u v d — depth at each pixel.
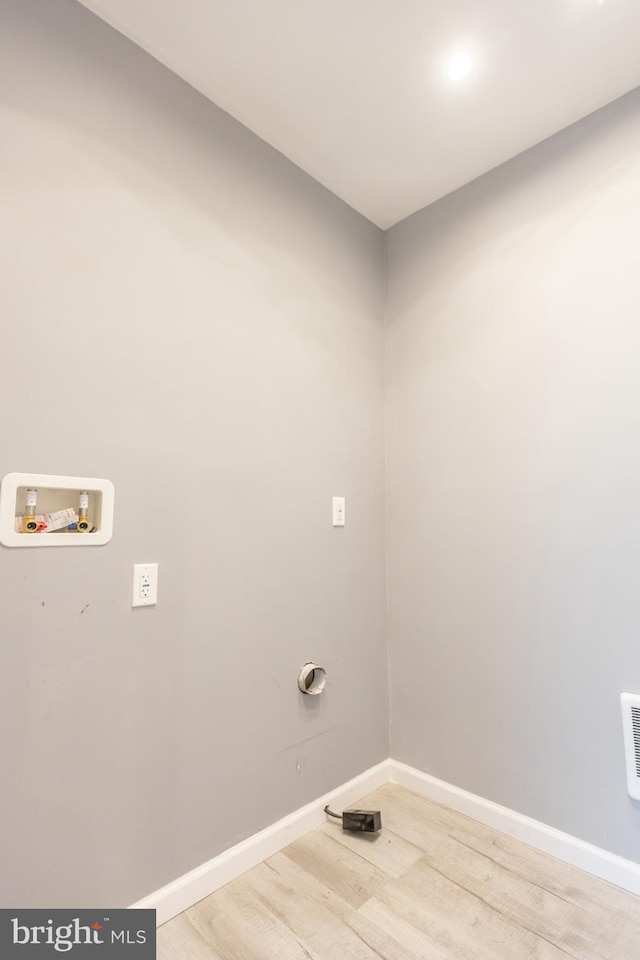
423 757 1.88
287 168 1.76
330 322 1.89
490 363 1.78
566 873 1.42
